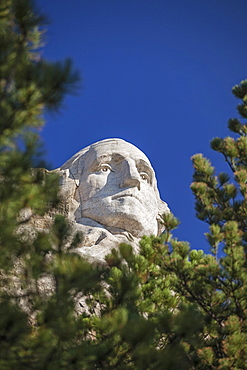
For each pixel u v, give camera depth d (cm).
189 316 2342
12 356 2077
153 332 2222
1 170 2227
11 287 2514
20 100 2238
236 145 3853
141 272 3023
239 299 2947
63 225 2473
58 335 2106
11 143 2264
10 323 2048
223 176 3691
